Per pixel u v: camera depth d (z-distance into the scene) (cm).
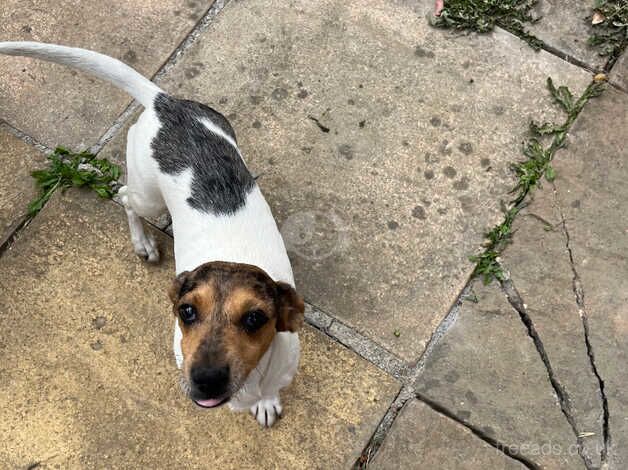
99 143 99
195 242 73
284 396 84
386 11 108
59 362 86
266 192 96
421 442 82
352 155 99
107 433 82
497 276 90
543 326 88
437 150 99
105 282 90
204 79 104
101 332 88
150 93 80
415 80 104
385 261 92
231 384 60
